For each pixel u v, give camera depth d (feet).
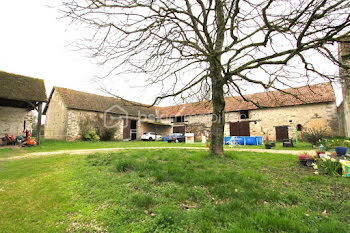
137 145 47.39
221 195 10.77
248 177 13.94
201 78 20.31
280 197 10.46
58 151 33.47
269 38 15.38
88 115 63.21
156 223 7.92
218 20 20.58
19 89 42.75
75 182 13.60
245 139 49.39
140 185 12.42
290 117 57.93
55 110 65.00
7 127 48.78
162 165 17.62
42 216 8.93
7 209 9.67
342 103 49.47
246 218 8.07
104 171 16.44
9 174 16.22
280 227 7.47
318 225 7.77
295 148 36.86
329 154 19.08
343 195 11.18
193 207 9.62
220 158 20.98
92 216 8.81
